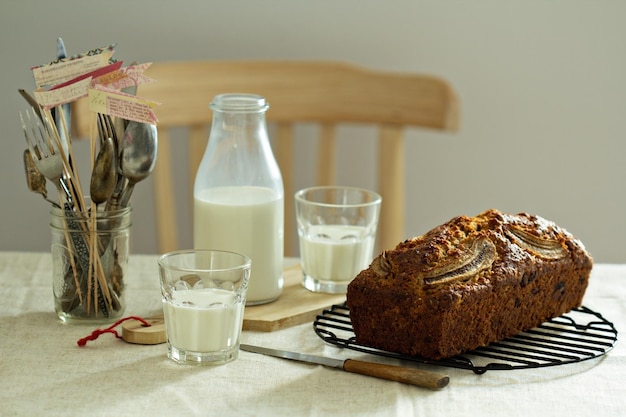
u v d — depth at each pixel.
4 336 1.41
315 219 1.57
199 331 1.34
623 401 1.29
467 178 2.31
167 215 2.00
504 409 1.27
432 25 2.23
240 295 1.36
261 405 1.27
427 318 1.33
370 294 1.36
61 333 1.43
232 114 1.51
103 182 1.41
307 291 1.57
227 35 2.21
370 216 1.58
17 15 2.17
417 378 1.31
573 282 1.47
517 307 1.41
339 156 2.27
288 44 2.22
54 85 1.41
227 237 1.49
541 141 2.29
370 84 2.00
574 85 2.27
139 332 1.40
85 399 1.28
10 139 2.22
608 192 2.32
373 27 2.23
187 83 1.95
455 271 1.36
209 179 1.51
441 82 1.97
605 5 2.23
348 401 1.28
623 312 1.51
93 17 2.18
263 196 1.50
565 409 1.28
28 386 1.30
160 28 2.19
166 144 1.98
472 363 1.36
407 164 2.31
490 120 2.28
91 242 1.42
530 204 2.32
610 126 2.29
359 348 1.38
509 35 2.24
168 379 1.32
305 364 1.36
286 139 2.03
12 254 1.67
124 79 1.42
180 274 1.35
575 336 1.44
